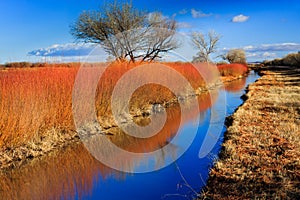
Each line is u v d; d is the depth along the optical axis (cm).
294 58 5128
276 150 648
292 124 873
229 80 3142
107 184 564
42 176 605
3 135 676
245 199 449
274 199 439
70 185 564
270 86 2114
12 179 595
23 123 718
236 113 1099
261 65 7312
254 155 627
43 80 808
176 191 518
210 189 502
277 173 528
